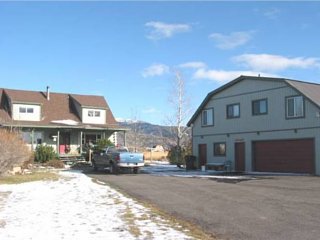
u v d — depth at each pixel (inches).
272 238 371.9
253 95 1293.1
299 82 1223.5
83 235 384.2
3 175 1008.2
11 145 1002.1
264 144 1258.0
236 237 378.6
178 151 1748.3
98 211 519.2
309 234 384.2
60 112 1839.3
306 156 1130.7
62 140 1791.3
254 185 822.5
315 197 628.7
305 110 1132.5
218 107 1425.9
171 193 701.9
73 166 1513.3
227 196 652.7
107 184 869.8
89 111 1856.5
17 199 631.8
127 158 1208.2
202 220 457.7
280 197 631.2
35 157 1503.4
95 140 1846.7
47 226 424.8
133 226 426.6
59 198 644.1
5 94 1788.9
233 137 1358.3
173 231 403.2
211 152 1446.9
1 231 399.5
